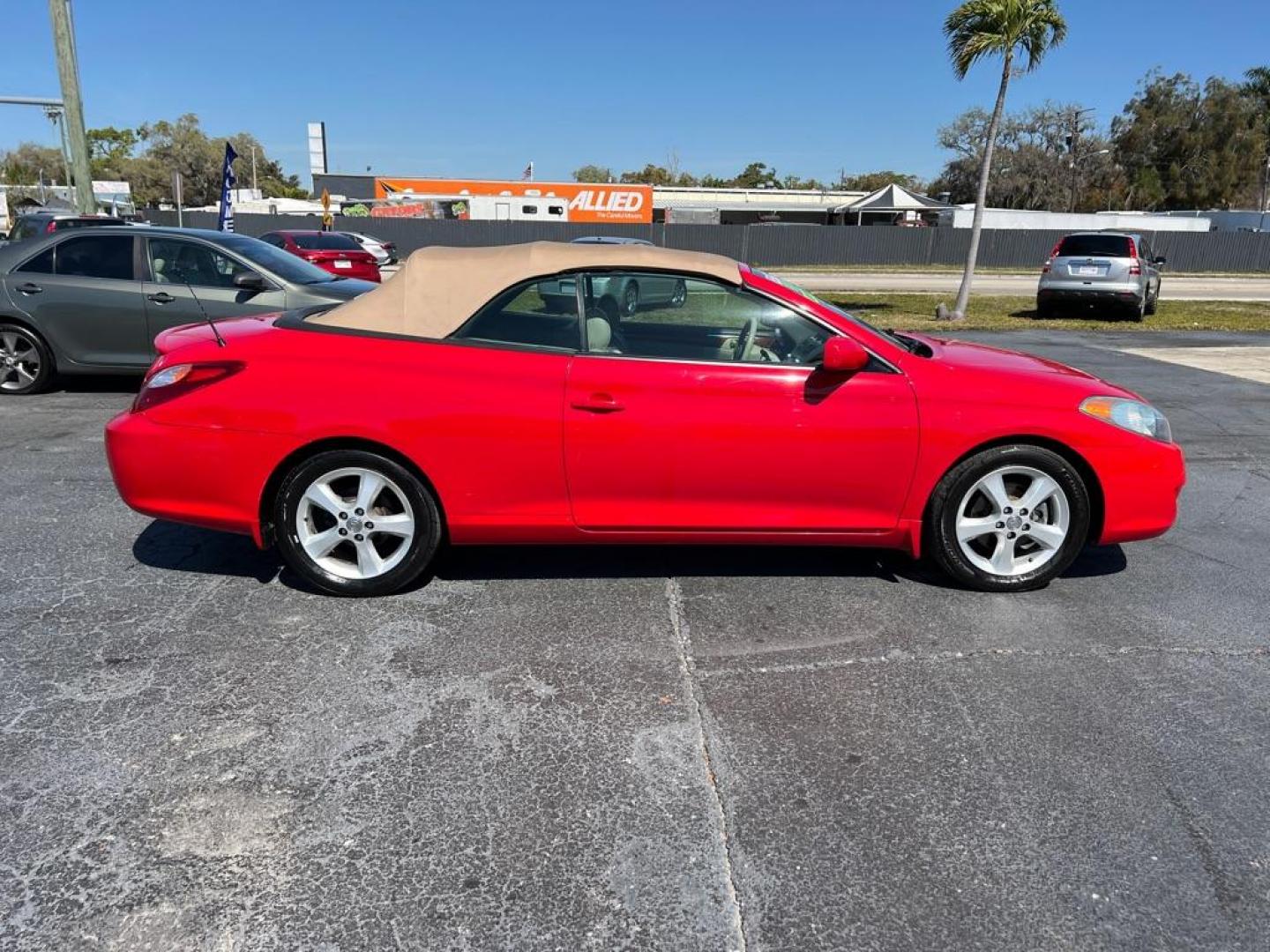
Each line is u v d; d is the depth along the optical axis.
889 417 3.75
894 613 3.85
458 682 3.24
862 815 2.54
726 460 3.73
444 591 4.02
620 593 4.02
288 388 3.68
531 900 2.21
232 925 2.11
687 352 3.83
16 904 2.16
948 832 2.48
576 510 3.80
